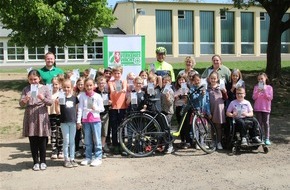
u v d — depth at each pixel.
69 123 6.75
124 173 6.34
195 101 7.63
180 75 8.01
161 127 7.45
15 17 16.38
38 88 6.56
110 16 18.98
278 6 17.77
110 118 7.65
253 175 6.15
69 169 6.62
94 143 6.96
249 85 16.70
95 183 5.87
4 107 13.42
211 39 37.62
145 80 7.81
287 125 10.33
